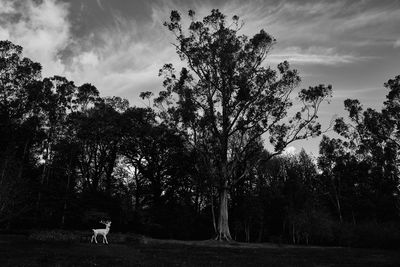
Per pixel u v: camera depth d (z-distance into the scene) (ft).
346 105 199.11
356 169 247.70
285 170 216.74
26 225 147.74
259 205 181.16
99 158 200.44
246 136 149.59
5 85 187.01
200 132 131.23
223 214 124.88
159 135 186.50
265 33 131.64
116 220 168.14
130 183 202.28
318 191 246.88
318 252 89.25
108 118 186.91
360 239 136.67
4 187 108.99
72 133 192.85
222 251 83.82
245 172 133.18
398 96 183.42
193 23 135.03
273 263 60.59
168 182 194.39
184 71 135.95
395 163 201.36
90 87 205.16
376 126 188.96
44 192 158.10
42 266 45.19
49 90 193.06
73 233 108.88
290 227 167.84
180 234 173.99
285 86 129.39
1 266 44.11
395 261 66.64
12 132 178.91
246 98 126.11
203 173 139.85
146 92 195.42
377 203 229.45
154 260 57.62
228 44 131.03
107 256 59.62
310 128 128.98
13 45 189.47
